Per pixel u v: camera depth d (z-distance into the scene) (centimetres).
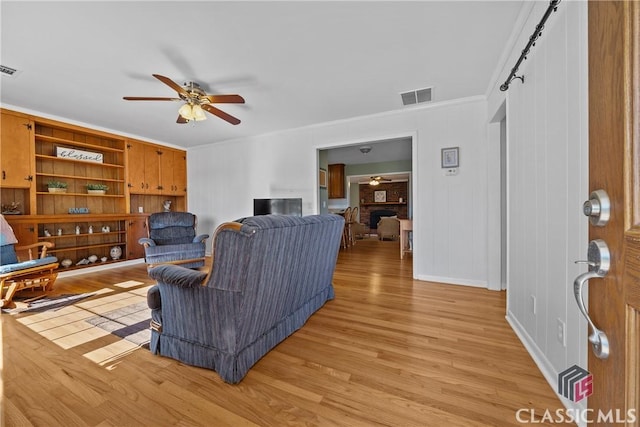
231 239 138
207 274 152
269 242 151
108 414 124
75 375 153
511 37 205
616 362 54
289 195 448
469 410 125
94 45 212
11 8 169
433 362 164
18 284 265
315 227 203
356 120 388
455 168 330
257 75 263
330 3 172
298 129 436
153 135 473
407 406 129
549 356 147
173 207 572
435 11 180
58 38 203
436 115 339
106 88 287
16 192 356
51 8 171
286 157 449
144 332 207
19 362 166
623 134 52
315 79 273
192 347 160
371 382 146
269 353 176
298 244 184
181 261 405
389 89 297
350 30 199
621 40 52
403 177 952
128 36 202
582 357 117
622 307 53
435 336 197
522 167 185
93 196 444
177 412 125
